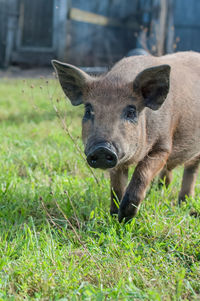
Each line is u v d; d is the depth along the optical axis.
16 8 31.00
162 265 6.07
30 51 31.23
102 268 5.98
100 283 5.68
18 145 12.43
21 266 6.08
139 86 6.92
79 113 14.61
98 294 5.20
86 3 29.66
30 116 16.05
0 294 5.38
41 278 5.70
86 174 10.20
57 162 10.95
